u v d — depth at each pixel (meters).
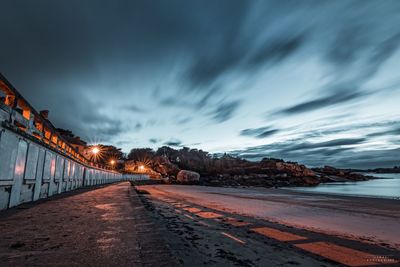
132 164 114.88
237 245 5.50
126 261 2.98
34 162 9.68
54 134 13.41
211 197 25.30
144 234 4.43
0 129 6.54
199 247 5.08
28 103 8.93
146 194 24.55
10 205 7.57
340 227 10.05
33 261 2.90
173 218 9.05
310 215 13.43
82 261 2.94
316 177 141.62
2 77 6.64
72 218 5.88
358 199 26.02
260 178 124.00
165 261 3.03
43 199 10.70
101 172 38.62
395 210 16.95
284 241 6.33
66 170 16.39
